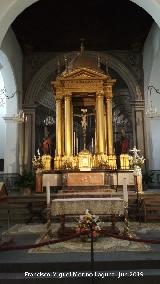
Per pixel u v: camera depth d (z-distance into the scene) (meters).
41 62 17.72
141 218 9.60
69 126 13.33
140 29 15.86
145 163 16.59
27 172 15.05
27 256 5.46
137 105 17.20
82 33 16.17
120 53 17.81
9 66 15.09
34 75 17.50
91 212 6.84
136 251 5.69
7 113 16.03
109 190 11.97
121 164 13.56
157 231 7.80
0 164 18.53
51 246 6.20
